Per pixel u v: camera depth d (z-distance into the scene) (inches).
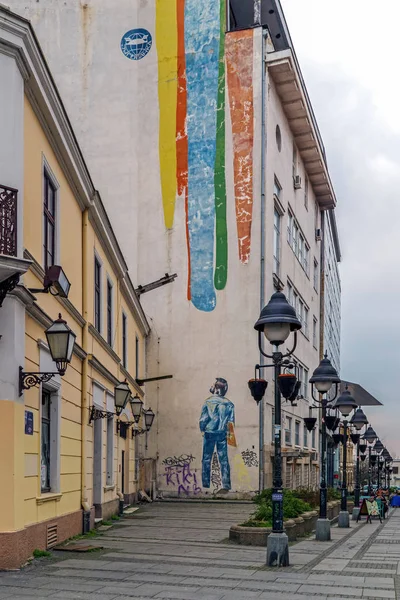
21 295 436.1
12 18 438.3
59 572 418.6
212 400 1289.4
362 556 574.9
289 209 1567.4
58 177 578.2
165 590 369.4
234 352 1295.5
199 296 1326.3
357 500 1202.0
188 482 1273.4
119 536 644.7
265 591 375.2
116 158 1400.1
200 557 509.0
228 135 1349.7
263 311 497.0
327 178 1909.4
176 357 1318.9
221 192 1339.8
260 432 1257.4
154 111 1398.9
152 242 1365.7
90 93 1423.5
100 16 1439.5
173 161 1375.5
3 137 435.5
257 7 1424.7
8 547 417.4
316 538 716.0
